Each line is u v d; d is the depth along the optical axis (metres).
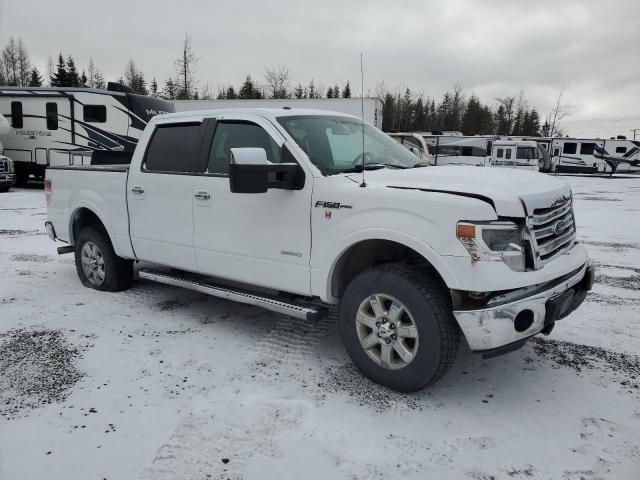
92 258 5.60
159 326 4.56
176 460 2.69
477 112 70.12
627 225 11.09
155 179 4.65
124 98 15.58
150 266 6.45
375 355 3.47
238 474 2.59
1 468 2.63
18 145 16.61
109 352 4.00
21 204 13.25
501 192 3.11
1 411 3.15
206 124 4.40
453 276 3.02
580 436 2.93
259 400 3.28
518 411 3.20
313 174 3.66
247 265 4.07
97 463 2.67
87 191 5.40
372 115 20.44
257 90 48.38
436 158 33.28
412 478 2.57
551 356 4.00
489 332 2.99
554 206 3.37
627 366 3.83
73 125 15.79
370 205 3.34
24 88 16.09
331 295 3.67
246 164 3.35
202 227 4.32
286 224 3.78
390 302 3.38
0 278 6.13
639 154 34.34
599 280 6.33
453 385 3.52
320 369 3.73
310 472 2.61
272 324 4.63
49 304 5.14
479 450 2.79
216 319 4.75
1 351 4.00
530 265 3.10
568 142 35.44
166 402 3.26
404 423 3.04
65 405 3.22
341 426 3.00
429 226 3.10
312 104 21.00
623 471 2.62
